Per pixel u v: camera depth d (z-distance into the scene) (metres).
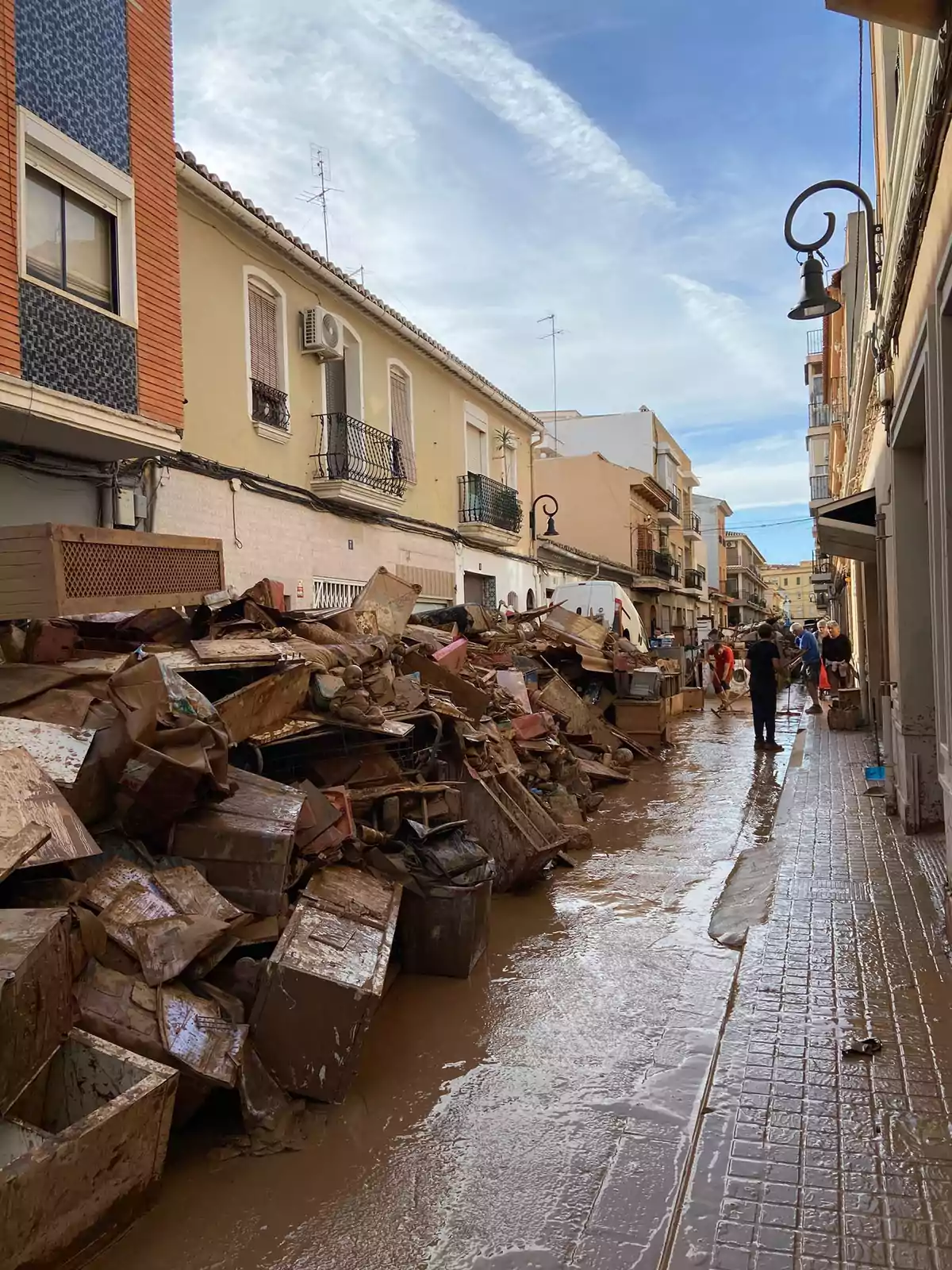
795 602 141.62
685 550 56.44
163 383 10.05
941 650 4.88
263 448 13.30
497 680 10.60
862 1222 2.69
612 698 13.63
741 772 12.05
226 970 3.75
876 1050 3.71
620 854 7.85
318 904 4.24
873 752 11.82
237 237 12.79
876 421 9.74
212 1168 3.23
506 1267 2.67
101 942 3.30
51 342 8.57
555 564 28.69
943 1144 3.05
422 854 5.32
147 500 10.66
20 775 3.45
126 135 9.68
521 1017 4.55
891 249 6.61
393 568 17.53
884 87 7.74
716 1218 2.74
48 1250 2.51
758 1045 3.82
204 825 4.02
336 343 14.81
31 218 8.60
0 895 3.30
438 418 20.17
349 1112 3.62
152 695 3.89
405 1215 2.96
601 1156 3.25
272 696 5.26
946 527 4.56
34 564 4.72
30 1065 2.75
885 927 5.14
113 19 9.55
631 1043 4.19
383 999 4.81
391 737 6.07
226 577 12.21
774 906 5.62
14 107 8.23
